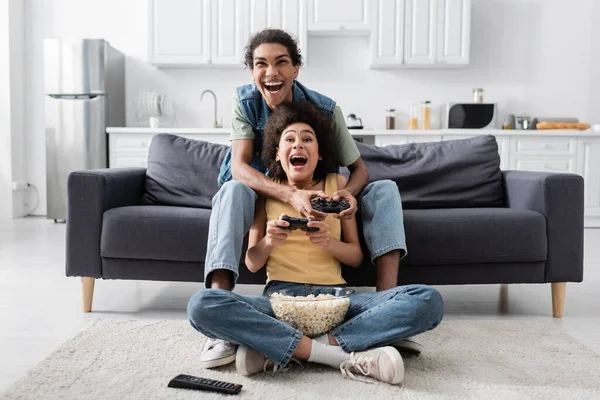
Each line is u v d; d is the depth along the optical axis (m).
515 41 5.36
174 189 2.47
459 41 5.00
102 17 5.40
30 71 5.46
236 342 1.51
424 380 1.50
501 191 2.49
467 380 1.50
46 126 4.96
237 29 5.02
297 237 1.78
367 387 1.45
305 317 1.53
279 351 1.49
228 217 1.70
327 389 1.43
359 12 4.99
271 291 1.69
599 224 4.87
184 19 5.01
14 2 5.26
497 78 5.38
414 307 1.51
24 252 3.60
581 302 2.46
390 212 1.83
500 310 2.31
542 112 5.40
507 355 1.70
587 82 5.36
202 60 5.04
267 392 1.42
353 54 5.38
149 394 1.39
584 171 4.79
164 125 5.45
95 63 4.90
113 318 2.13
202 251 2.10
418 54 5.02
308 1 4.99
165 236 2.10
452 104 5.09
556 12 5.34
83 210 2.14
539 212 2.16
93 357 1.65
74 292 2.58
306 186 1.91
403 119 5.42
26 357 1.71
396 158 2.49
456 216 2.11
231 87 5.43
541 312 2.29
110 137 4.89
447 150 2.53
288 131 1.82
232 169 1.96
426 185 2.44
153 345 1.77
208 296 1.48
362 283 2.09
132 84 5.42
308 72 5.41
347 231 1.83
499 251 2.10
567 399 1.38
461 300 2.49
